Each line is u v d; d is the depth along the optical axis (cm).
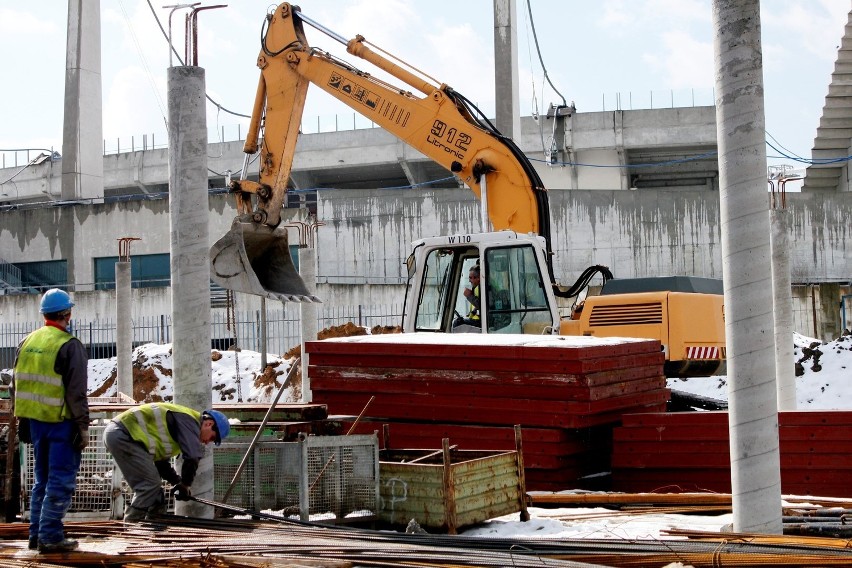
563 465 1172
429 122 1742
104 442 905
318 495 927
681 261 3997
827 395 2145
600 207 4041
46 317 820
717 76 810
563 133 5012
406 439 1251
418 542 790
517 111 3850
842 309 3453
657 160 5294
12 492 991
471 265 1667
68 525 874
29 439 830
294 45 1689
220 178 5531
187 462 859
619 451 1193
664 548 738
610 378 1203
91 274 4544
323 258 4206
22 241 4659
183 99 930
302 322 2038
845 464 1100
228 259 1122
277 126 1683
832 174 4422
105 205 4528
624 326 1684
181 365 926
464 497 918
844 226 3953
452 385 1237
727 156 803
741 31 794
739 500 802
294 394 2573
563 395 1166
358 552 750
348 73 1758
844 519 848
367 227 4178
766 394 795
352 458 940
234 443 962
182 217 929
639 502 1041
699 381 2303
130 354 2150
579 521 966
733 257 802
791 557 698
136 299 4097
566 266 4041
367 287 3819
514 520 974
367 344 1294
